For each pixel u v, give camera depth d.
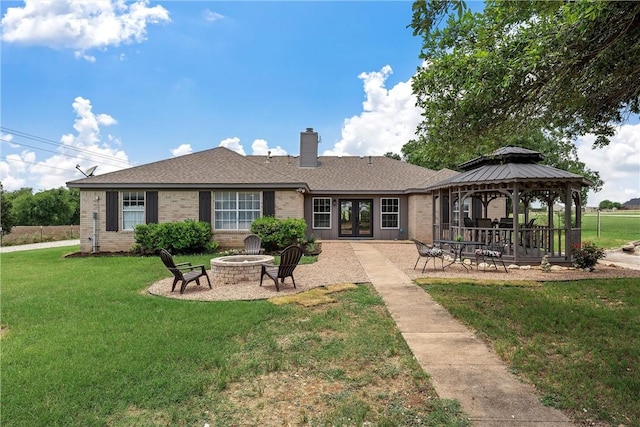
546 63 4.38
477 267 10.18
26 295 7.13
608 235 21.53
